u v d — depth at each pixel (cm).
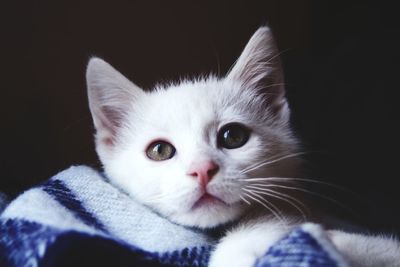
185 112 23
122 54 34
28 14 31
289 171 24
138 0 34
